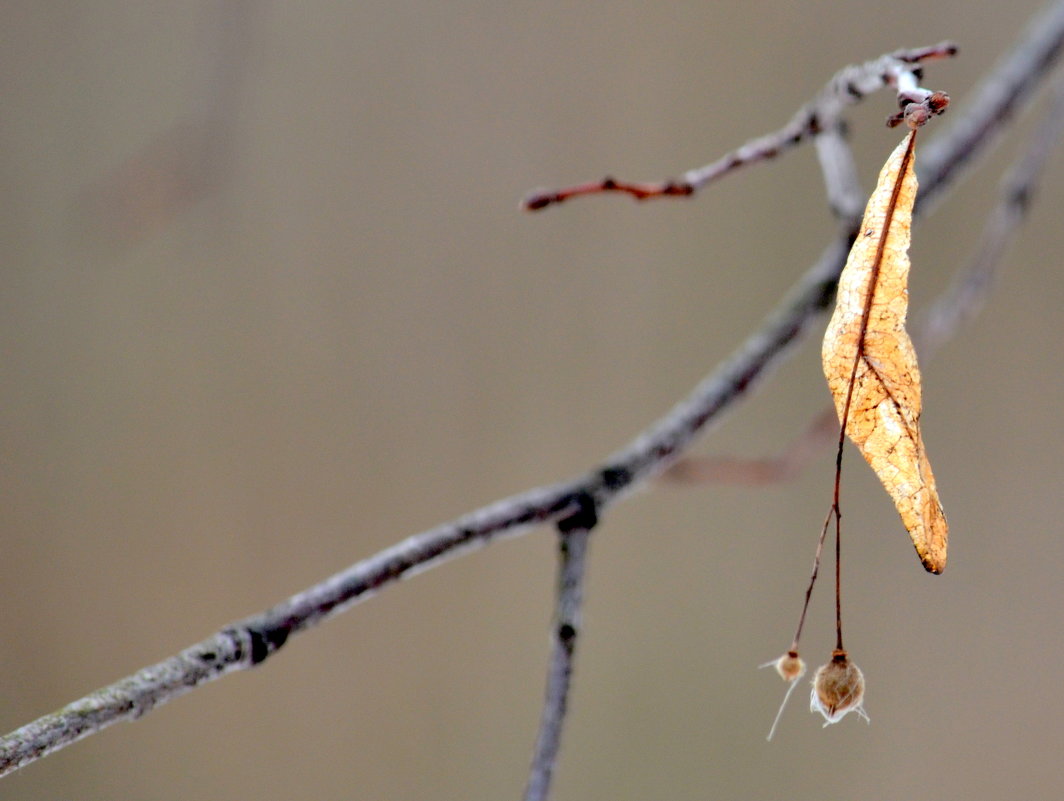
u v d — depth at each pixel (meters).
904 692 1.98
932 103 1.08
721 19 2.11
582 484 1.18
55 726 1.09
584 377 2.13
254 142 2.11
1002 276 2.07
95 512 2.12
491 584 2.11
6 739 1.09
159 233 2.13
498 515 1.16
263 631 1.12
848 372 1.09
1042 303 2.05
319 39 2.13
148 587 2.10
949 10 2.03
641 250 2.12
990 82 1.39
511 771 2.02
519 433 2.13
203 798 2.02
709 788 1.97
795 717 1.98
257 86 2.09
